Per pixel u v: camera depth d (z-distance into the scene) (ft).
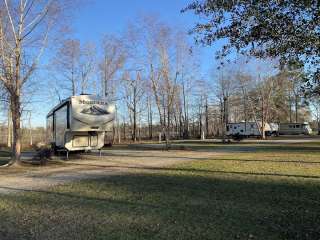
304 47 23.04
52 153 75.66
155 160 65.98
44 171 51.72
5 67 57.41
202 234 19.20
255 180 37.52
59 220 22.76
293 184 34.55
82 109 66.80
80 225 21.49
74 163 62.64
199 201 27.40
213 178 39.52
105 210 25.17
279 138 181.57
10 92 58.39
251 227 20.35
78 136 70.85
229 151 87.71
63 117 70.90
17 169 54.65
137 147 111.34
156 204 26.68
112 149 102.42
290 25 22.74
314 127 286.05
